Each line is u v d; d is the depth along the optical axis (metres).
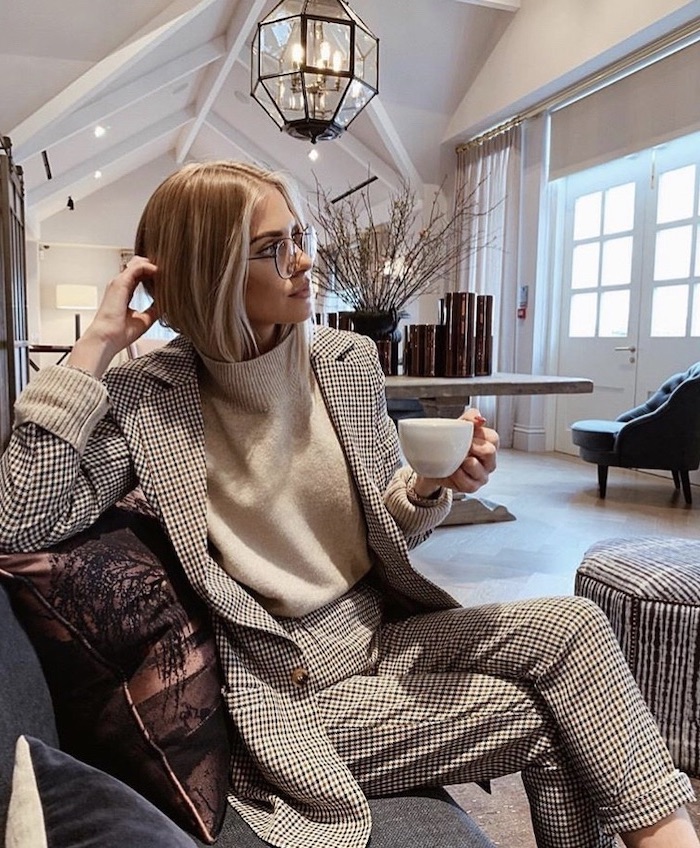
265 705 0.84
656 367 4.89
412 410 4.37
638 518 3.61
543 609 0.92
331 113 3.29
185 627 0.81
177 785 0.75
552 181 5.68
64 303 9.80
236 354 0.90
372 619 1.03
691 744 1.43
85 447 0.85
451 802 0.87
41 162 6.68
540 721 0.89
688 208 4.56
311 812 0.80
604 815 0.85
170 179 0.92
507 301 6.01
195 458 0.91
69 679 0.75
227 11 5.01
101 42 4.21
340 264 3.49
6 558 0.74
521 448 6.03
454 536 3.28
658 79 4.53
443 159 6.79
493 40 5.73
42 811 0.49
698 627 1.41
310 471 0.97
